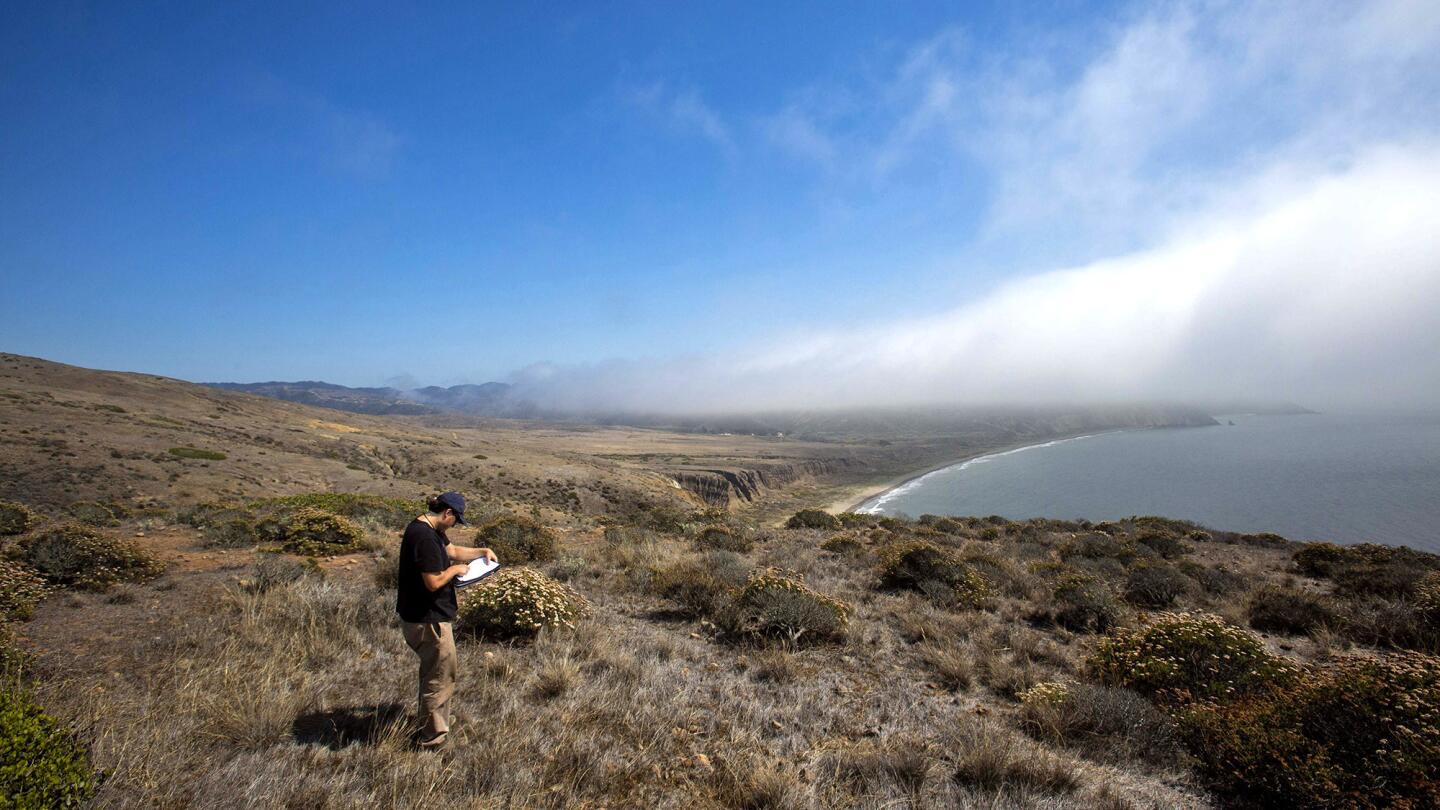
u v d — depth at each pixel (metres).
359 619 7.16
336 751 4.02
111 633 6.66
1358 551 17.98
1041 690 5.98
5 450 38.12
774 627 8.02
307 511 14.12
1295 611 10.55
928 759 4.47
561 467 87.56
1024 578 12.64
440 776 3.68
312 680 5.23
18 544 9.19
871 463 199.62
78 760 3.21
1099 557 17.70
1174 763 4.87
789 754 4.58
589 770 4.00
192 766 3.66
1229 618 10.74
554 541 13.80
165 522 18.42
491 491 71.12
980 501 101.50
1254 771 4.32
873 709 5.75
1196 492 92.38
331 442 79.44
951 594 10.96
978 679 6.94
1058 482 116.50
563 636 6.98
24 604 7.18
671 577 10.12
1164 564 14.56
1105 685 6.74
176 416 71.75
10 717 3.07
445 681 4.29
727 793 3.87
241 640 6.25
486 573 4.66
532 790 3.68
